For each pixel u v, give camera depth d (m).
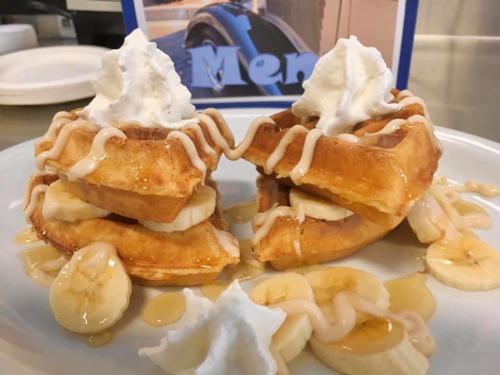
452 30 0.39
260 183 0.22
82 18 0.49
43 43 0.53
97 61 0.41
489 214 0.22
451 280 0.18
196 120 0.20
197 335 0.14
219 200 0.23
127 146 0.17
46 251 0.20
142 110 0.19
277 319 0.14
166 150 0.17
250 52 0.32
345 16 0.31
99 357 0.16
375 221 0.18
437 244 0.20
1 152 0.26
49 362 0.15
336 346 0.15
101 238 0.18
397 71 0.32
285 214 0.19
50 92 0.34
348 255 0.20
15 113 0.35
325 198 0.19
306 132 0.19
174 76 0.19
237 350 0.14
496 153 0.25
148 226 0.18
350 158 0.17
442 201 0.21
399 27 0.30
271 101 0.33
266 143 0.20
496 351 0.15
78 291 0.16
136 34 0.19
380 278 0.19
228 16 0.31
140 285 0.19
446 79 0.38
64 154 0.18
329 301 0.17
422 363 0.15
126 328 0.17
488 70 0.39
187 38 0.31
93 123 0.18
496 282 0.18
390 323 0.15
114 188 0.17
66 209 0.18
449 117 0.33
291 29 0.31
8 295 0.18
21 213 0.23
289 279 0.17
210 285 0.19
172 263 0.18
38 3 0.54
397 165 0.16
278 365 0.14
